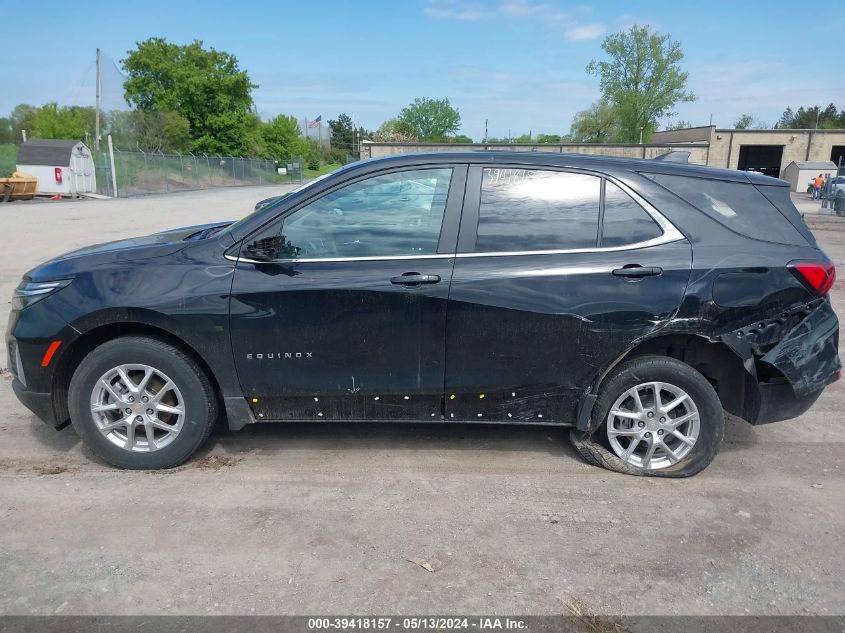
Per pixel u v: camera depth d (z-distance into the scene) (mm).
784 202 3707
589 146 42156
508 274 3504
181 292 3512
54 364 3609
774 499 3531
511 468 3852
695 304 3492
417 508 3389
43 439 4191
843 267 11625
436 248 3568
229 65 60438
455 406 3701
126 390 3650
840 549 3070
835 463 3988
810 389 3623
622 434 3736
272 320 3531
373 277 3508
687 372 3596
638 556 2996
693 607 2654
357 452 4043
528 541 3102
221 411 4445
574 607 2645
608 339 3533
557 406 3711
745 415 3758
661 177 3652
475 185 3631
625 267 3496
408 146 40750
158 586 2734
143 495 3475
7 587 2711
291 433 4316
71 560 2900
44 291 3609
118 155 33531
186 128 56219
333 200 3615
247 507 3371
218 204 26875
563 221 3590
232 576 2809
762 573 2881
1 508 3326
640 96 67625
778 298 3533
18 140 78500
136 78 57500
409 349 3570
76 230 15844
